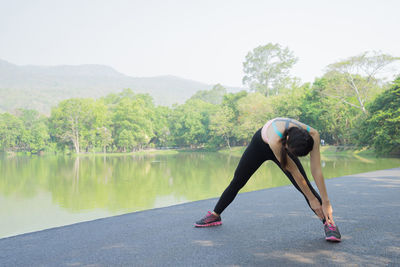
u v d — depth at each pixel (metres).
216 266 1.61
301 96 42.75
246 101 51.09
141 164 30.09
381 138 23.80
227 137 57.31
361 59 31.41
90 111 58.09
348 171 15.27
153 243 2.04
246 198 3.70
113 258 1.78
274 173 16.72
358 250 1.82
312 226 2.39
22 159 44.00
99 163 33.25
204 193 12.51
